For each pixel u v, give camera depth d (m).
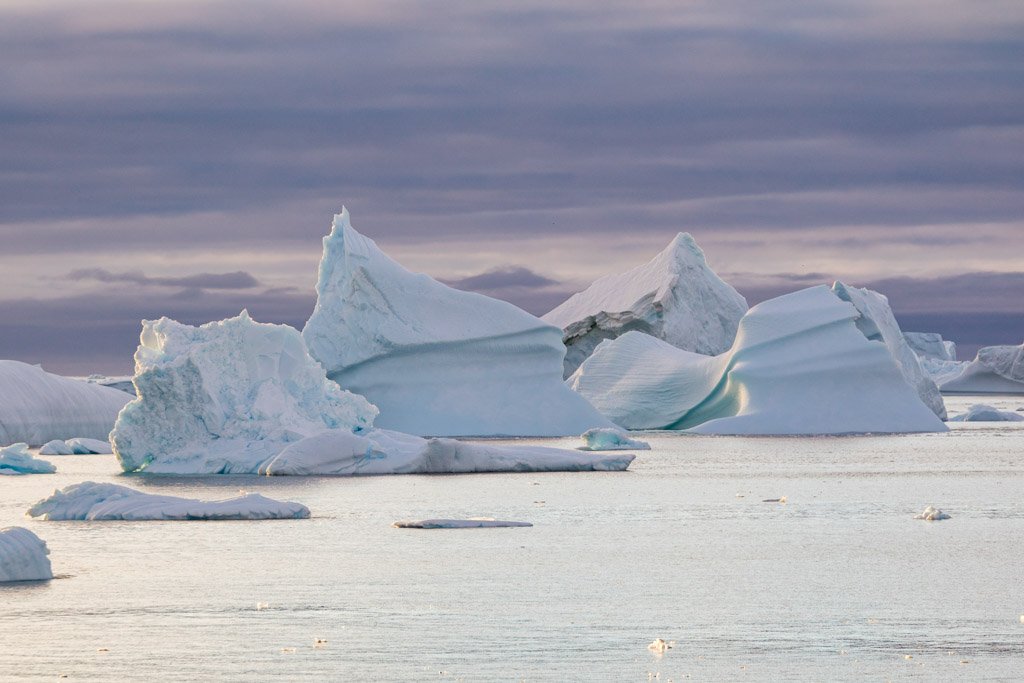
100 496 131.25
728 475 182.50
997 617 81.50
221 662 70.75
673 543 112.88
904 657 71.75
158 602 85.69
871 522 128.50
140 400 181.38
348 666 70.00
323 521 126.38
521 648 73.94
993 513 136.88
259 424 183.50
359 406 199.50
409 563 101.12
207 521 125.50
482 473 181.50
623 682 67.19
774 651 73.12
